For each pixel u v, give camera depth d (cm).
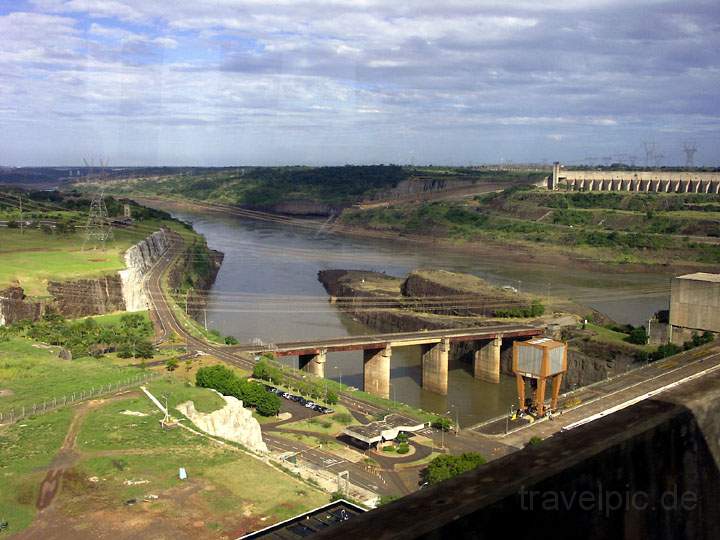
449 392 8519
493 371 8962
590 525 535
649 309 11856
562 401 6750
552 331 9506
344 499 3731
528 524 500
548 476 507
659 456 580
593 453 530
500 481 498
